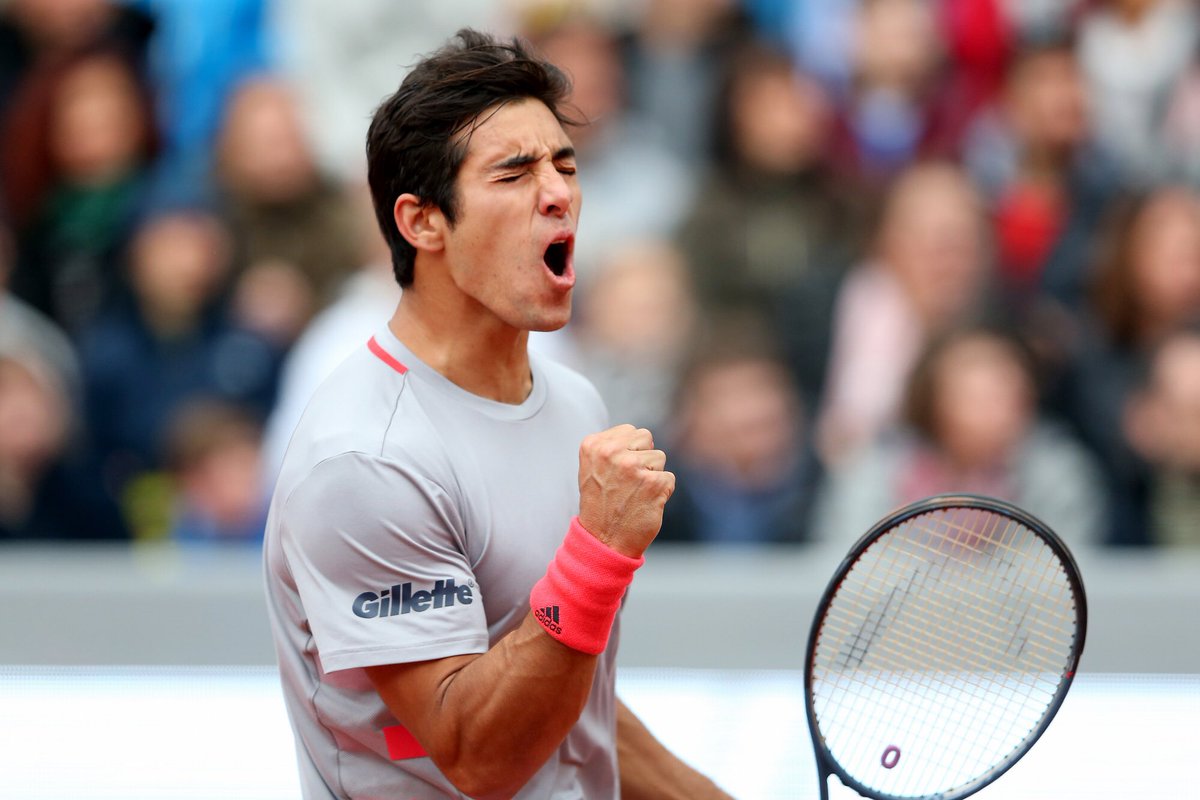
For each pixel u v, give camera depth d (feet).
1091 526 63.46
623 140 68.44
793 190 68.03
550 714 19.03
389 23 68.33
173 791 42.47
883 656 22.80
